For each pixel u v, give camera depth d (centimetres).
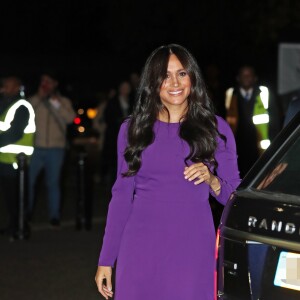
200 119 551
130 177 550
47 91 1356
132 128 549
